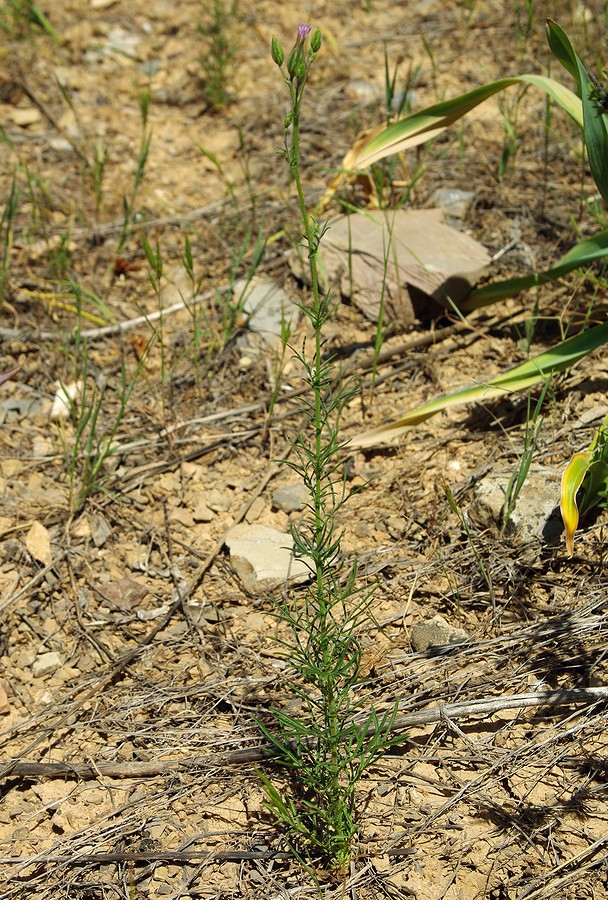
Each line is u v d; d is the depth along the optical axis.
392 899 1.98
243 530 2.83
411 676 2.37
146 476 3.06
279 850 2.07
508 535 2.67
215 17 5.04
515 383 2.83
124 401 2.98
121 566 2.80
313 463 1.94
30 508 2.97
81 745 2.35
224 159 4.46
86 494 2.98
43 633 2.63
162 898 2.01
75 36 5.21
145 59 5.11
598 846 2.02
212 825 2.14
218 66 4.73
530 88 4.53
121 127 4.68
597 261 3.49
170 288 3.78
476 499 2.76
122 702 2.43
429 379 3.27
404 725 2.24
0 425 3.26
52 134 4.62
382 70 4.84
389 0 5.44
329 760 2.18
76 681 2.50
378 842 2.08
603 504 2.61
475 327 3.42
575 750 2.20
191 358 3.48
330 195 3.81
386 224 3.61
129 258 3.93
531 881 1.98
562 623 2.42
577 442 2.88
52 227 4.06
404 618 2.54
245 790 2.20
